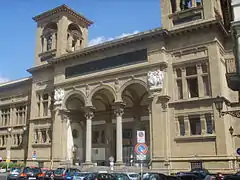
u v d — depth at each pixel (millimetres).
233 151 34156
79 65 45562
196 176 22734
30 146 50438
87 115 42969
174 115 36344
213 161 32625
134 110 46969
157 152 35500
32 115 51781
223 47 38125
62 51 50438
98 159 49250
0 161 57531
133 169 36719
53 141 45812
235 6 19141
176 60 37750
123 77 40312
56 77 48031
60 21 52156
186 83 36594
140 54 39594
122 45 41375
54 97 47469
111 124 49406
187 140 34844
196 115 34969
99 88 42375
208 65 35344
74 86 45344
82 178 27266
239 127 35312
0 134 60344
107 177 25656
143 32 39344
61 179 32281
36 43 55844
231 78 20484
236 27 18688
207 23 35625
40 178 34562
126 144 46812
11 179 35125
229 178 18219
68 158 45250
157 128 36156
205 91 35406
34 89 52844
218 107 22422
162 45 38031
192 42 36969
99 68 43156
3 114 61688
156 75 37406
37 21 56844
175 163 34844
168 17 39781
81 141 48781
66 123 46000
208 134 33656
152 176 22406
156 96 37031
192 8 38156
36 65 54438
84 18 56438
